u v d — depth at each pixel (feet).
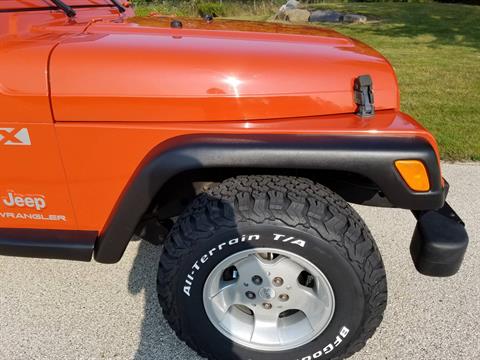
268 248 5.28
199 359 6.54
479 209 10.66
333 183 6.50
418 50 31.07
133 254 8.85
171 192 6.53
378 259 5.37
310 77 5.58
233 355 5.99
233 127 5.35
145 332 7.00
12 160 5.57
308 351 5.85
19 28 6.01
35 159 5.55
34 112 5.30
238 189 5.40
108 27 6.59
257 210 5.15
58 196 5.81
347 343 5.75
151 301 7.64
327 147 5.03
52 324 7.12
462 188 11.66
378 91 5.80
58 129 5.37
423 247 5.55
